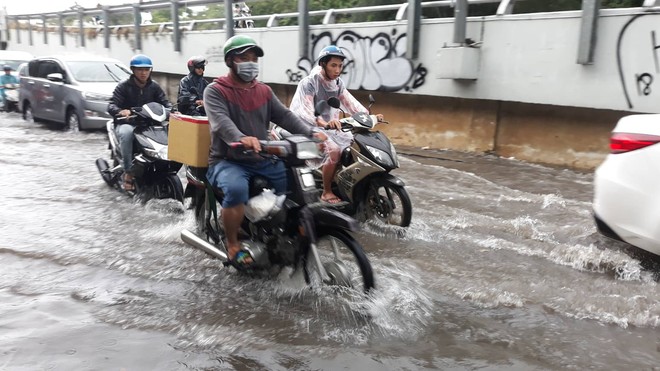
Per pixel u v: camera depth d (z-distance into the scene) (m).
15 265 4.77
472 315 3.94
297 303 4.07
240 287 4.37
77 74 13.01
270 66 14.92
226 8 16.02
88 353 3.37
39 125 14.21
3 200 6.94
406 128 11.79
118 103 6.91
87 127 12.40
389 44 11.70
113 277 4.55
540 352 3.47
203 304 4.06
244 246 4.21
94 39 23.48
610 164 4.81
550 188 7.96
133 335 3.60
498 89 10.01
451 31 10.62
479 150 10.62
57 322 3.75
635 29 8.38
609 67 8.70
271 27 14.73
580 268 4.90
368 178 5.84
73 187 7.68
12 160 9.52
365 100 12.58
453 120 10.98
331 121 5.49
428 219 6.31
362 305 3.93
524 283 4.50
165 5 18.80
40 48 28.30
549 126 9.67
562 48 9.14
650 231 4.45
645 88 8.41
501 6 9.92
